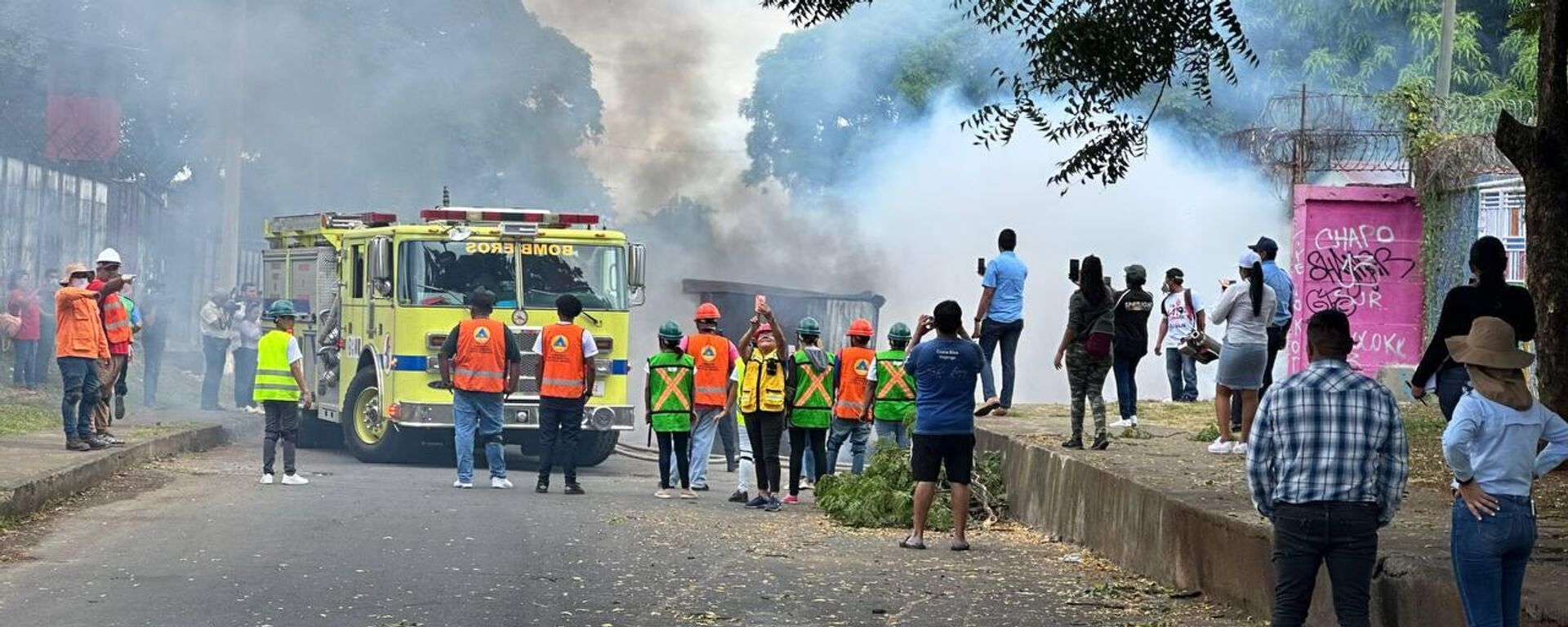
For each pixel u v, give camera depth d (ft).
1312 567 23.11
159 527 39.73
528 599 30.89
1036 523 45.68
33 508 41.60
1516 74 97.55
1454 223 65.51
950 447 40.83
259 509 43.57
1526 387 21.42
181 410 79.00
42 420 62.23
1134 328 54.29
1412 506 32.96
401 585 32.01
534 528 41.39
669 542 40.01
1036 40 36.50
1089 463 41.42
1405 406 60.64
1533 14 47.44
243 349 83.05
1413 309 69.87
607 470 65.41
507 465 65.00
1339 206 70.03
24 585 31.04
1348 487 22.80
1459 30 98.89
